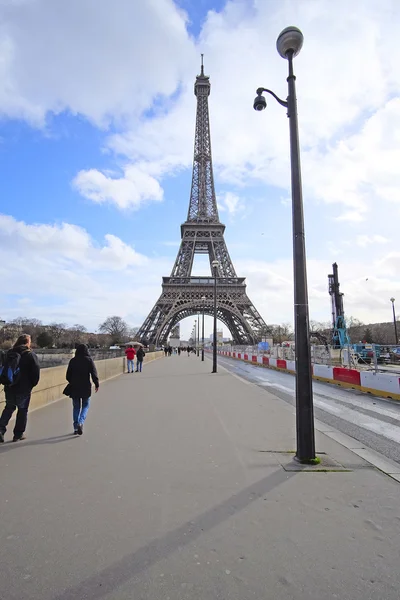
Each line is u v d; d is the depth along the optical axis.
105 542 4.34
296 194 8.06
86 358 9.74
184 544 4.31
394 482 6.30
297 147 8.27
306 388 7.39
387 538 4.46
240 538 4.45
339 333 47.03
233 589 3.55
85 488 5.96
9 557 4.04
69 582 3.63
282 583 3.63
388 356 39.72
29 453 7.84
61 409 13.38
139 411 12.73
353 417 12.98
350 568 3.87
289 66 8.56
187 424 10.66
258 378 27.16
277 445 8.47
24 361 9.02
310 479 6.40
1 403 11.23
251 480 6.33
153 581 3.65
